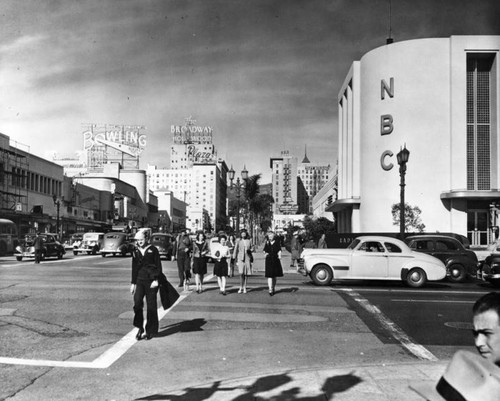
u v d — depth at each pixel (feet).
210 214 588.50
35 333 28.78
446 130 161.58
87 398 17.94
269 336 28.55
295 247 88.28
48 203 213.46
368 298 44.16
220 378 20.51
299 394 17.94
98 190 292.81
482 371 5.44
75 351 24.90
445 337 28.68
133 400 17.60
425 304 40.78
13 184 180.65
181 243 51.85
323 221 247.29
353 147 189.16
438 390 5.66
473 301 42.70
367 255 54.54
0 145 170.60
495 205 148.36
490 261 55.57
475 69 163.32
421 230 153.69
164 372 21.39
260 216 294.25
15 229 129.90
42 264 86.74
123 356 24.02
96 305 38.52
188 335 28.71
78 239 166.40
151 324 27.66
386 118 169.37
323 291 49.32
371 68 175.94
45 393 18.48
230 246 69.51
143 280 27.86
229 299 43.19
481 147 160.56
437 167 161.17
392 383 19.22
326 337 28.45
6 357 23.66
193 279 62.03
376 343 27.12
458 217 155.53
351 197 193.98
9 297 42.37
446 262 62.59
